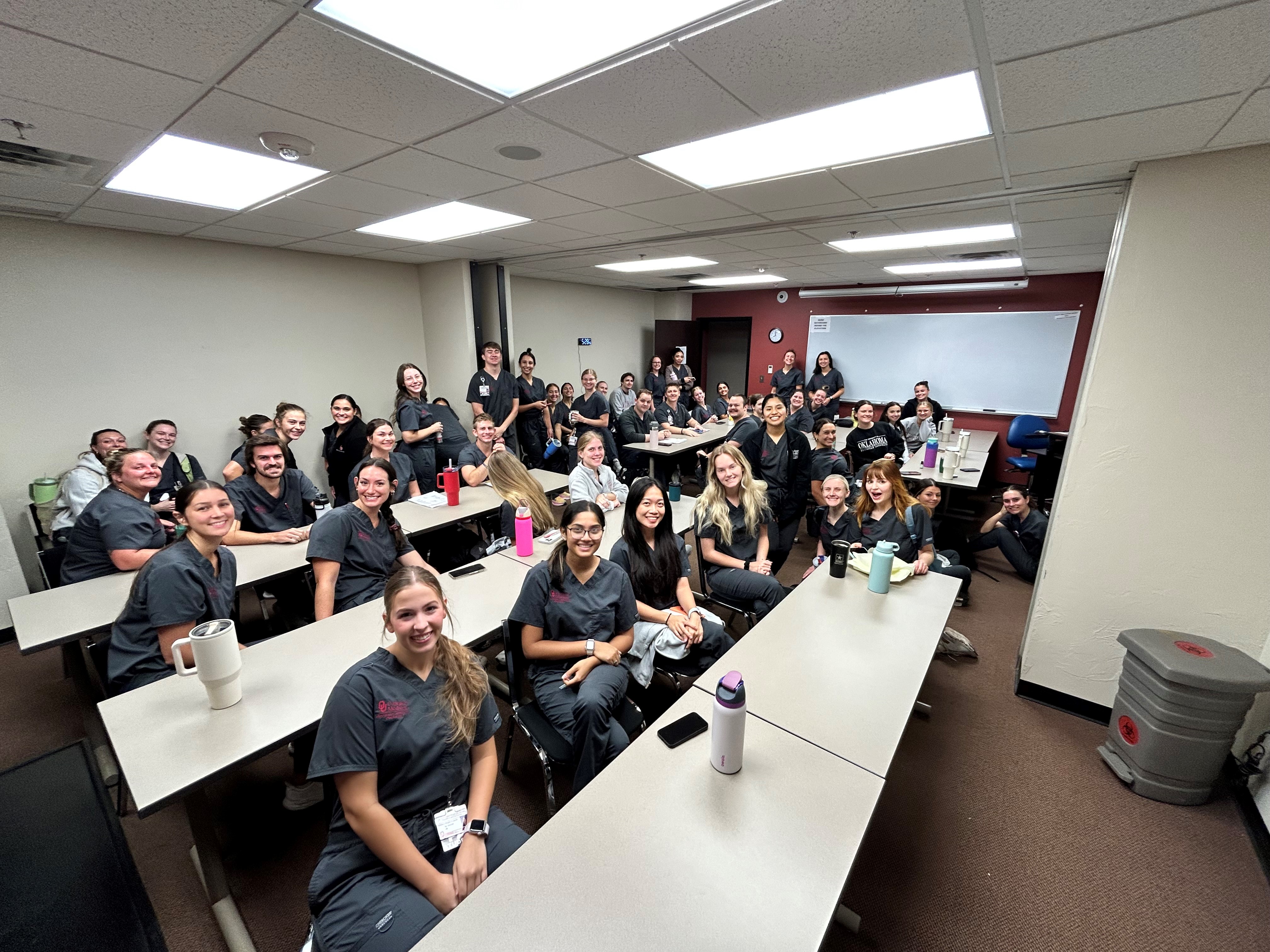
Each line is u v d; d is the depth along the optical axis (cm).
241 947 144
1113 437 221
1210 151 193
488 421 380
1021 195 277
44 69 148
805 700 148
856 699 148
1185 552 213
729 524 279
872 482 275
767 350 858
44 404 344
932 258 507
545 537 281
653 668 201
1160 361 209
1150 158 204
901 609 205
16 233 326
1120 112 171
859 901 160
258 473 284
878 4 122
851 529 288
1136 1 117
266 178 253
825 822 107
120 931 64
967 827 187
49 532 326
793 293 813
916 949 147
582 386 779
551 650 181
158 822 192
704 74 156
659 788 116
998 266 561
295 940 151
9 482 335
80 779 84
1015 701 258
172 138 202
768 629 189
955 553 363
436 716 129
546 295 731
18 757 224
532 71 154
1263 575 202
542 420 601
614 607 191
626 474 571
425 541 333
